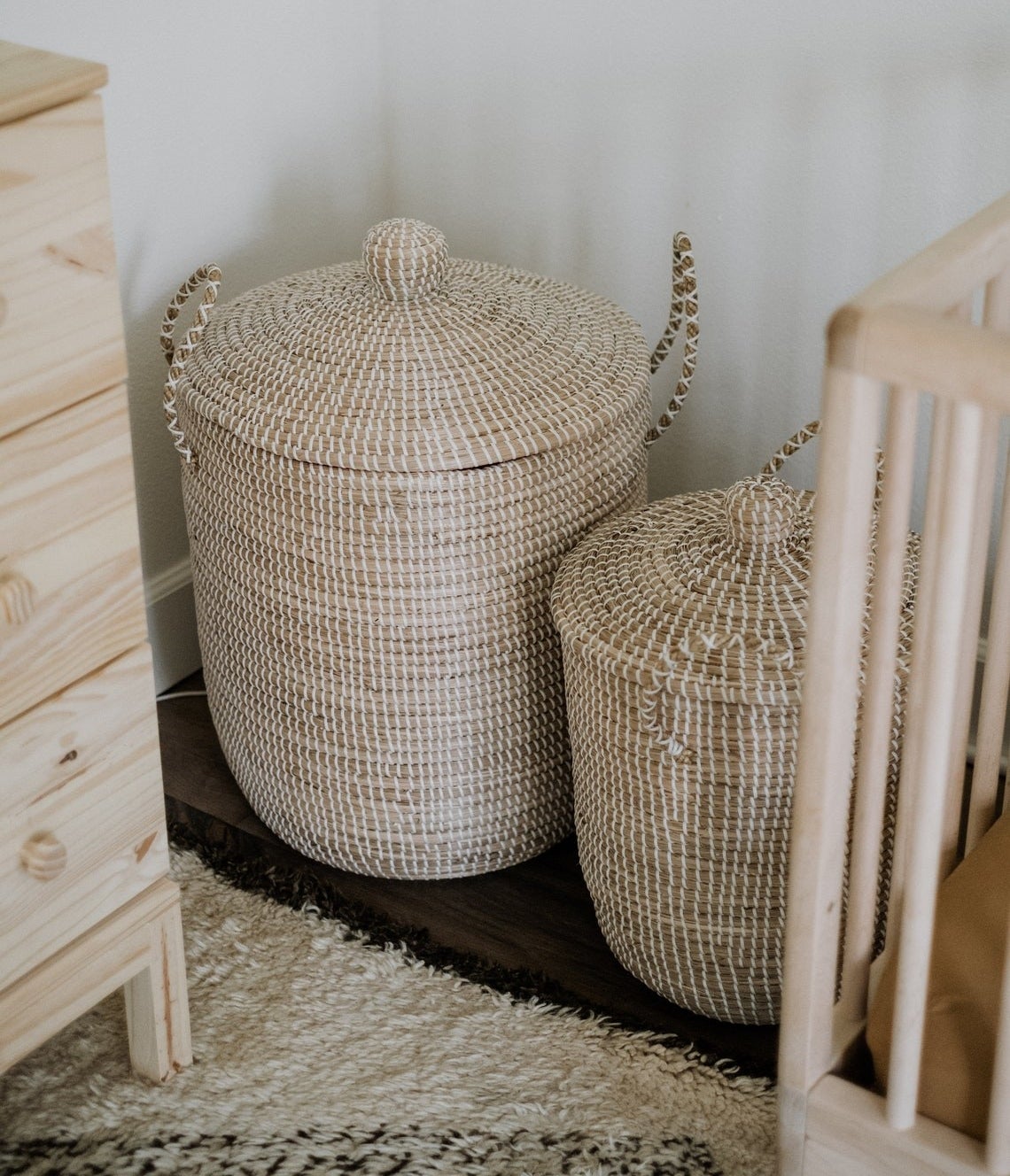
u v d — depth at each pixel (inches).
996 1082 32.2
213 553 57.5
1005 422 59.8
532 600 54.4
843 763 32.6
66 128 35.4
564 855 62.0
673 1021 53.4
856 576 30.5
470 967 55.3
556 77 68.1
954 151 59.2
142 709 43.9
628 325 58.7
